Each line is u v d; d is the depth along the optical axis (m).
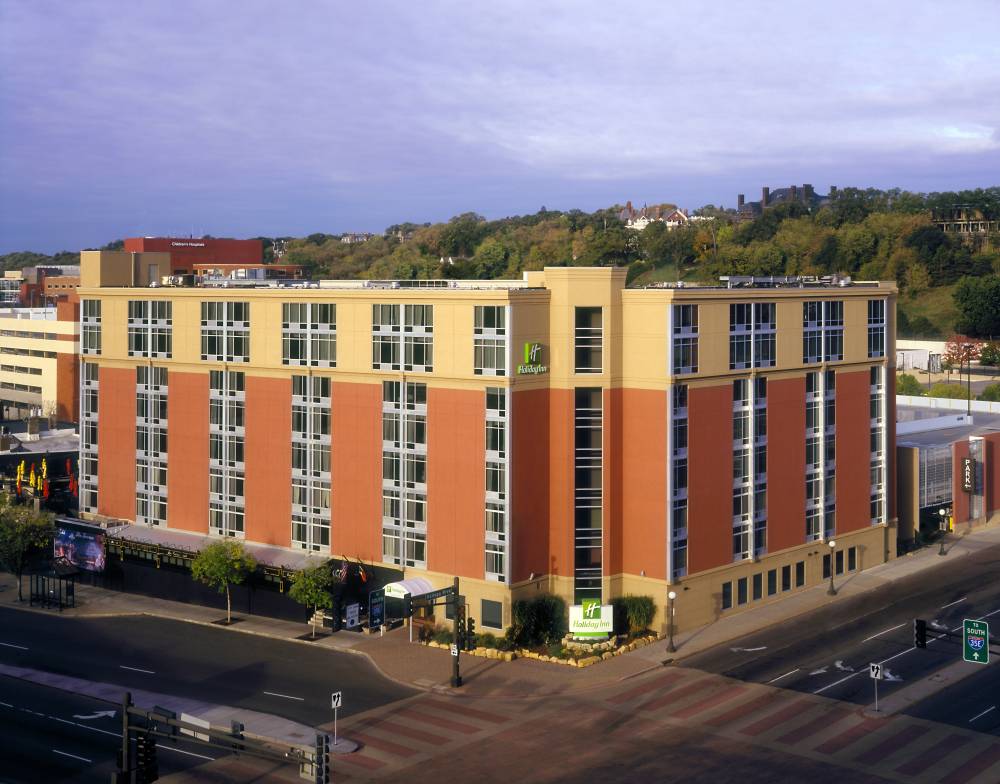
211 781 55.44
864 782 53.94
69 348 181.62
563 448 77.25
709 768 55.75
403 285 89.88
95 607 88.19
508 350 74.19
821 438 89.62
